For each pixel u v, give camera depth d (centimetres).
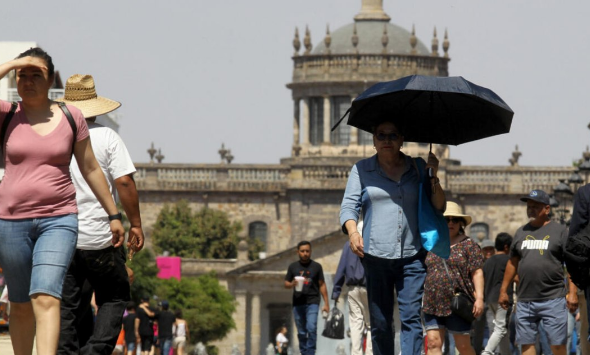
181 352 8325
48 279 2523
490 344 4662
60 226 2561
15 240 2558
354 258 4812
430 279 3694
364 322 4834
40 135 2561
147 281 15938
